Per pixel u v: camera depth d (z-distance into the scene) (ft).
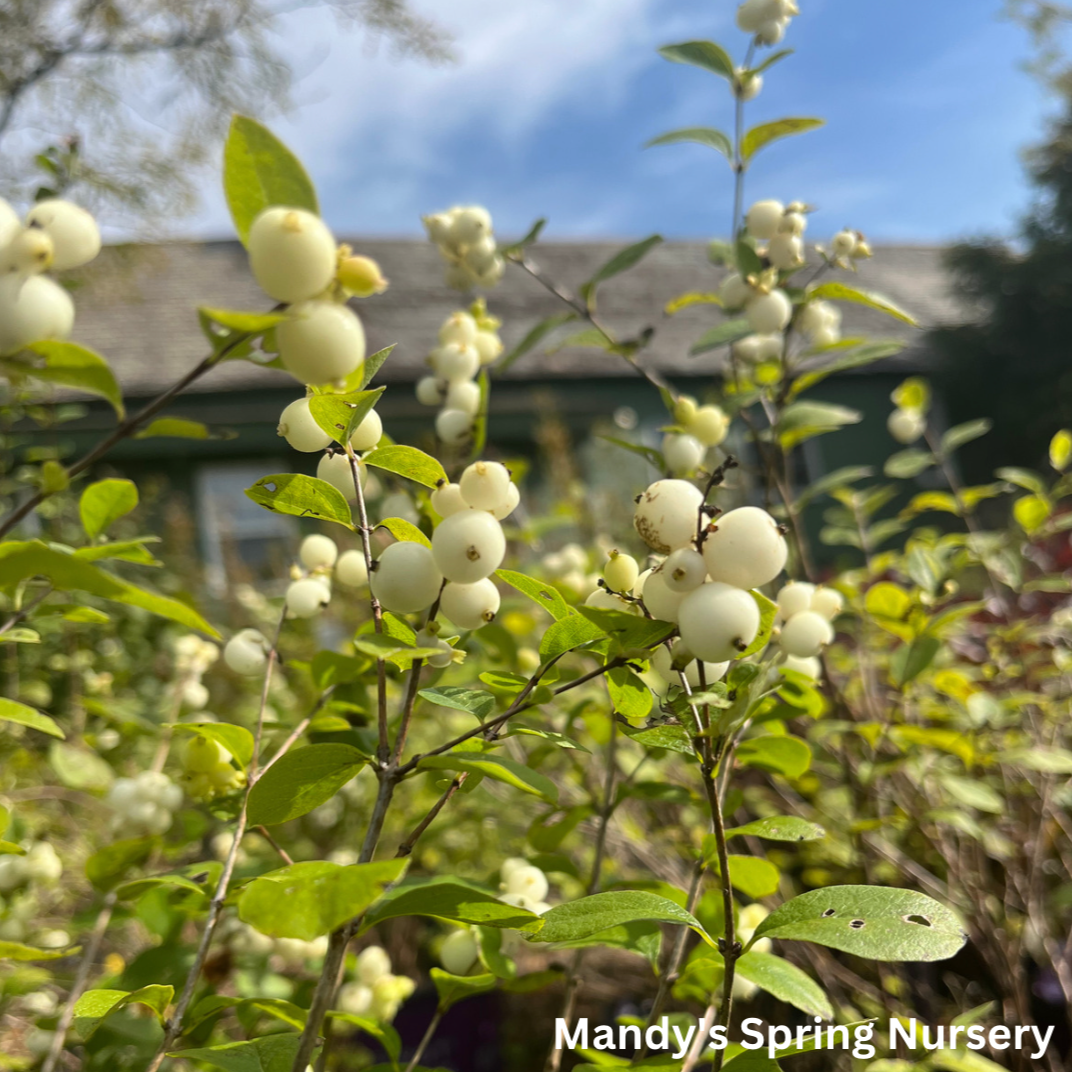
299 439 0.62
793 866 1.57
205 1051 0.64
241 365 7.16
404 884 0.75
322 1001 0.55
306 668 0.96
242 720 2.12
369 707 0.96
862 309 10.48
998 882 1.71
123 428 0.45
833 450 8.96
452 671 1.47
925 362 9.93
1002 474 1.63
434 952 1.69
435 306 8.86
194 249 8.96
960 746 1.26
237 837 0.70
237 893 0.69
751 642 0.55
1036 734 1.59
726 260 1.40
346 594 2.31
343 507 0.61
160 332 7.67
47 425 1.81
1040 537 1.68
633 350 1.29
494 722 0.58
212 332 0.44
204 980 1.01
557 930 0.59
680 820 1.65
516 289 9.44
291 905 0.46
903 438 1.75
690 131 1.26
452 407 1.01
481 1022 1.85
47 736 1.93
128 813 1.00
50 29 3.42
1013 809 1.69
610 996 1.75
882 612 1.31
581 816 1.01
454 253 1.23
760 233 1.17
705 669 0.64
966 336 10.05
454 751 0.60
